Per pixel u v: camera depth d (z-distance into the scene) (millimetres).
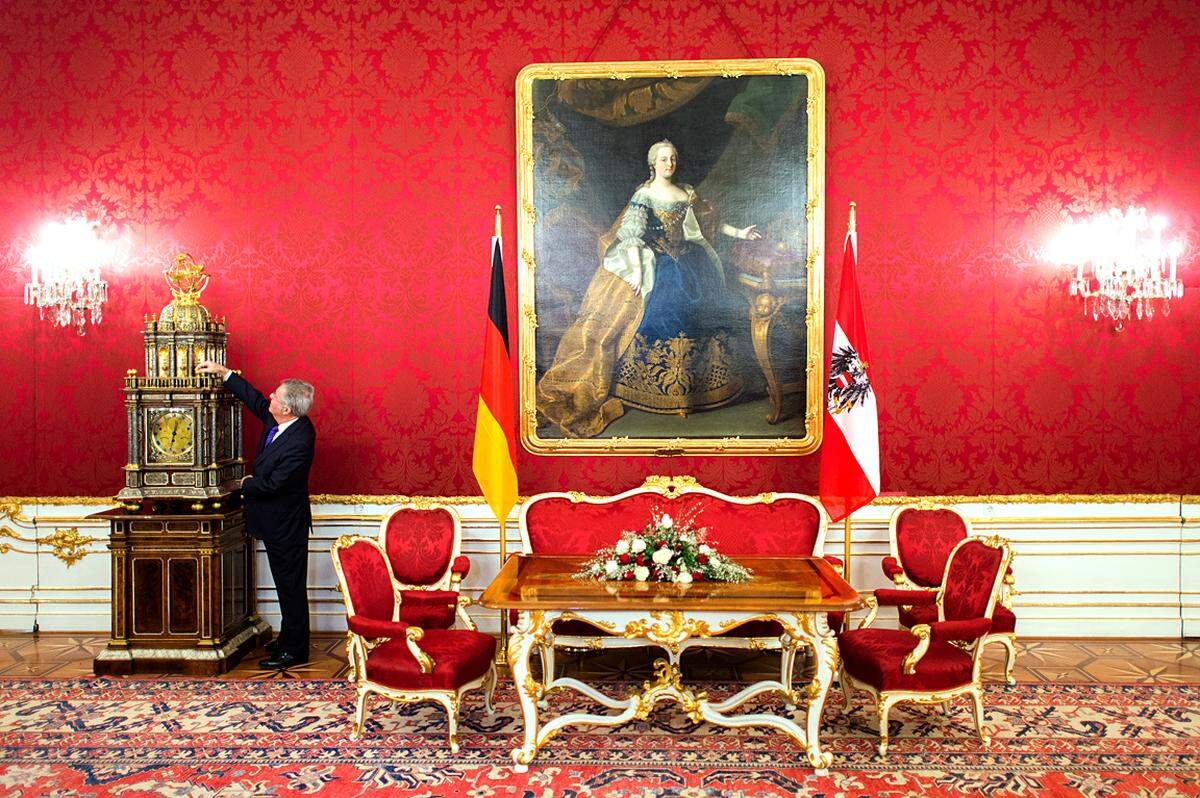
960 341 6066
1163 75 6016
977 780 3896
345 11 6207
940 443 6082
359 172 6211
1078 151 6035
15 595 6355
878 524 6094
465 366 6191
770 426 6062
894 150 6062
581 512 5750
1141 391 6059
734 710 4730
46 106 6316
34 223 6324
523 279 6105
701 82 6062
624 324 6098
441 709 4746
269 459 5395
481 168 6180
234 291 6238
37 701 4879
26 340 6316
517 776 3953
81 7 6289
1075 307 6059
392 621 4477
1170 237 6027
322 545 6258
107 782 3881
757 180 6051
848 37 6066
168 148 6266
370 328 6211
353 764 4070
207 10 6250
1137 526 6062
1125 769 3994
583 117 6090
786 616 4027
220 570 5430
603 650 5797
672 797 3754
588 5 6133
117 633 5387
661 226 6086
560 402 6129
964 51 6047
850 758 4133
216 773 3973
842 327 5539
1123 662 5551
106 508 6309
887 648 4344
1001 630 5062
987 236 6059
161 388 5469
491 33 6164
